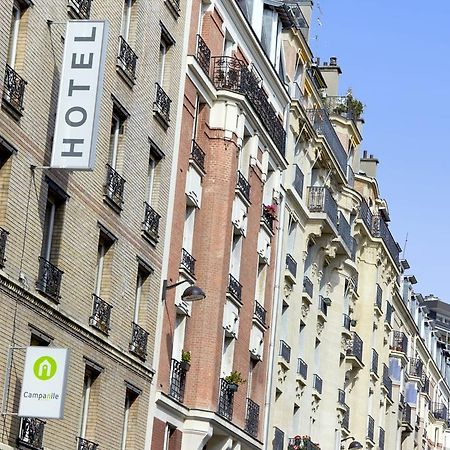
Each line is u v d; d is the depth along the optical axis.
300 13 54.22
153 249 35.81
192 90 38.84
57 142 28.36
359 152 69.62
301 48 53.09
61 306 29.81
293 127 51.19
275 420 50.25
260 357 45.88
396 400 76.88
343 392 62.75
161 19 36.12
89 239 31.33
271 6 47.84
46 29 28.50
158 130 36.12
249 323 44.09
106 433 32.78
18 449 27.89
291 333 51.66
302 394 54.47
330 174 58.38
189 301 38.19
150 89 35.34
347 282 61.50
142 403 35.28
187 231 39.31
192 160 38.75
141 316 35.44
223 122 40.47
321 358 58.50
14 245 27.41
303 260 53.75
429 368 96.62
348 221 62.31
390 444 75.62
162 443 36.97
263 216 45.84
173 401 37.44
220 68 40.59
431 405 97.81
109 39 32.28
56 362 27.11
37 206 28.36
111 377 33.00
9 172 27.09
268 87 46.78
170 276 37.31
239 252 42.66
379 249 68.75
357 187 69.50
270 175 47.03
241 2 43.84
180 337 38.69
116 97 32.88
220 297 39.75
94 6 31.30
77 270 30.66
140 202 34.78
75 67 28.59
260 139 44.31
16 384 27.61
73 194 30.25
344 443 63.59
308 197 54.25
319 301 57.66
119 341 33.59
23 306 27.86
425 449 92.88
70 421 30.59
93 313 31.81
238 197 41.75
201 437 38.84
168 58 37.03
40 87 28.33
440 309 164.12
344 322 63.12
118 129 33.56
